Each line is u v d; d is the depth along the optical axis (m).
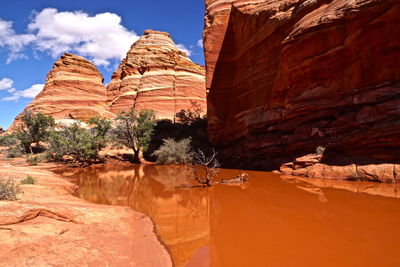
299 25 15.02
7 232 4.17
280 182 11.25
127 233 5.39
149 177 15.27
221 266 3.90
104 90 63.53
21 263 3.42
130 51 61.09
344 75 13.27
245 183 11.49
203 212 7.28
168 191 10.62
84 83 60.34
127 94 54.91
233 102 23.78
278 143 15.90
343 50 13.05
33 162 22.77
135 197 9.55
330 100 13.71
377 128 11.06
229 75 24.80
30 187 8.81
